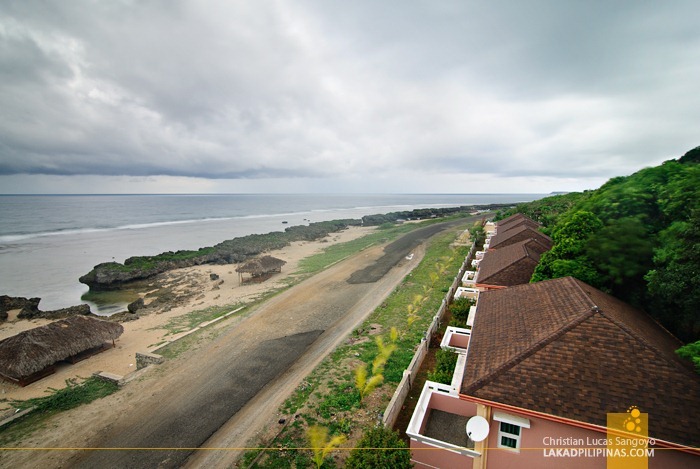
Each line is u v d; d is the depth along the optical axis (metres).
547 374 9.84
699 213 11.54
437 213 122.56
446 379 14.84
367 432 11.76
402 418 14.36
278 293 34.16
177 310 31.80
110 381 19.00
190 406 16.66
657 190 16.11
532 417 9.45
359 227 89.69
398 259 46.00
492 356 11.23
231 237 80.12
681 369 9.27
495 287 20.53
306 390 17.20
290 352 21.72
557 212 41.59
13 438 14.85
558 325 11.23
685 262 12.00
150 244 69.94
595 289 14.50
